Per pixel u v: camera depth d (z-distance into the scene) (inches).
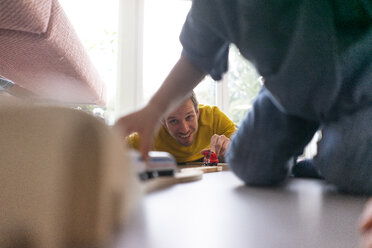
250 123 21.6
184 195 14.5
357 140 15.6
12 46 21.2
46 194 6.6
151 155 17.5
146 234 7.9
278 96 18.7
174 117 47.3
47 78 32.3
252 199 14.2
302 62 15.9
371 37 14.5
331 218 10.3
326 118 17.6
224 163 43.3
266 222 9.5
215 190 16.9
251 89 83.1
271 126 20.5
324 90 16.3
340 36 14.9
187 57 21.7
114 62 74.9
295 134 20.4
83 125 7.0
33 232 6.5
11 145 6.5
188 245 7.1
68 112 6.9
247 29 16.8
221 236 7.9
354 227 9.0
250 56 18.5
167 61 77.4
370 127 15.2
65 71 29.2
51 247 6.5
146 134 20.1
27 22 16.9
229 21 17.5
